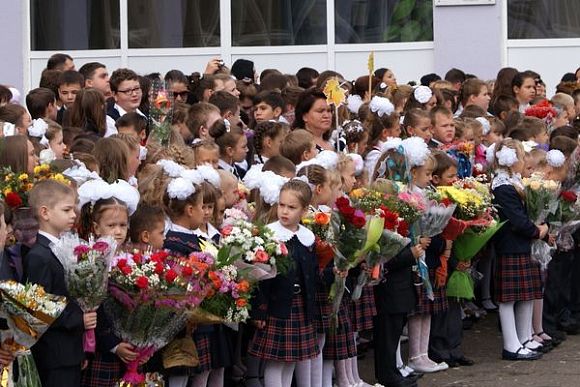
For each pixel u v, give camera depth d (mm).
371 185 10789
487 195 11953
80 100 11719
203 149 11055
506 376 11625
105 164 9805
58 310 7672
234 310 9000
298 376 10008
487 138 14500
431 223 11039
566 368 11992
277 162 10508
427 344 11789
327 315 10109
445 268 11586
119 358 8656
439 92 15078
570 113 15805
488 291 14445
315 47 19688
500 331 13695
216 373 9750
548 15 19719
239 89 14859
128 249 8922
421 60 19516
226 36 19594
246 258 9164
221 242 9164
